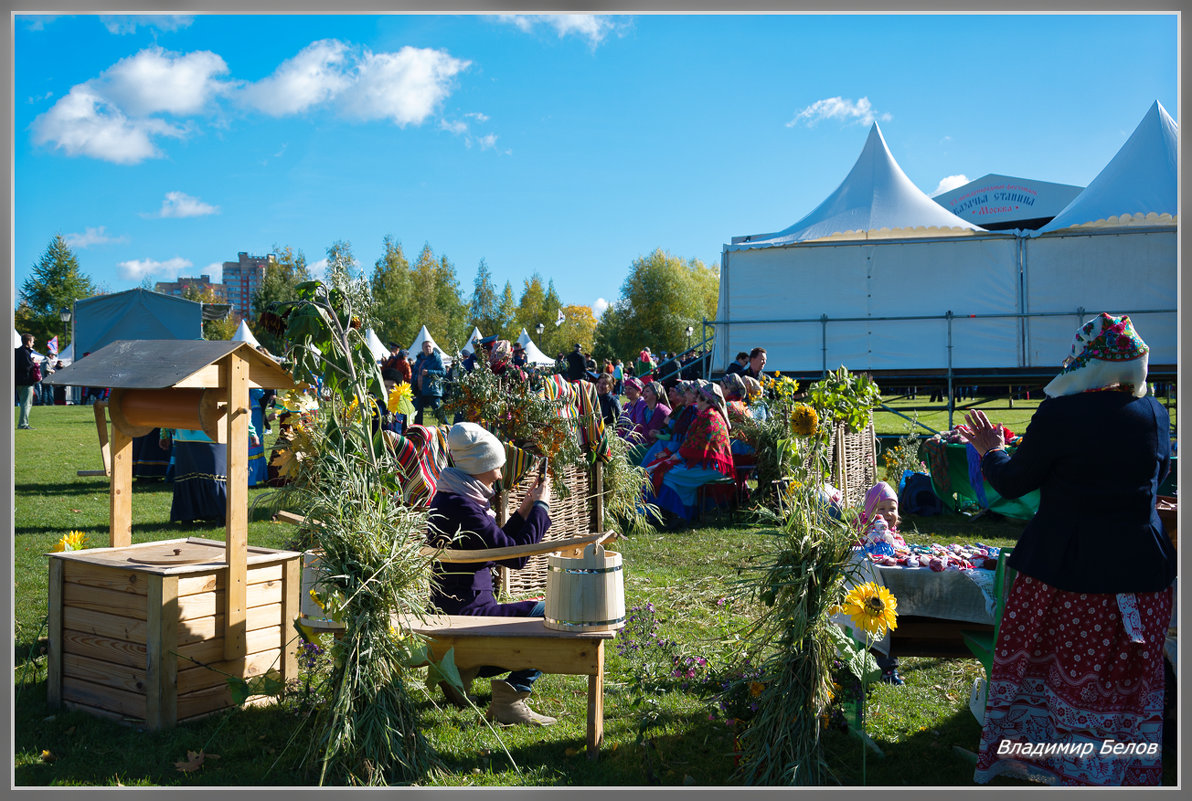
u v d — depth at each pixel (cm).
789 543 289
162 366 339
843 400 739
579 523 640
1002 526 799
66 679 352
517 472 533
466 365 834
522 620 333
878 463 1198
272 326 346
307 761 288
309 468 339
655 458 838
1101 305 1384
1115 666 268
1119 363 271
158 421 362
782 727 279
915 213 1475
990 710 288
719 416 822
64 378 349
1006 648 288
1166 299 1367
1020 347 1409
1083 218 1393
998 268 1416
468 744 323
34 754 306
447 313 5497
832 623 291
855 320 1459
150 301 2136
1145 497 270
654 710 340
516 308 7094
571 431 594
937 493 866
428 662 296
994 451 308
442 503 364
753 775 281
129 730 328
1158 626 269
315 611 336
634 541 736
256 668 359
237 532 345
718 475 807
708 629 464
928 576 350
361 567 282
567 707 365
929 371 1445
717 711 318
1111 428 268
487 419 560
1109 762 269
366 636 281
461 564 361
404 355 1451
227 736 322
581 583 314
